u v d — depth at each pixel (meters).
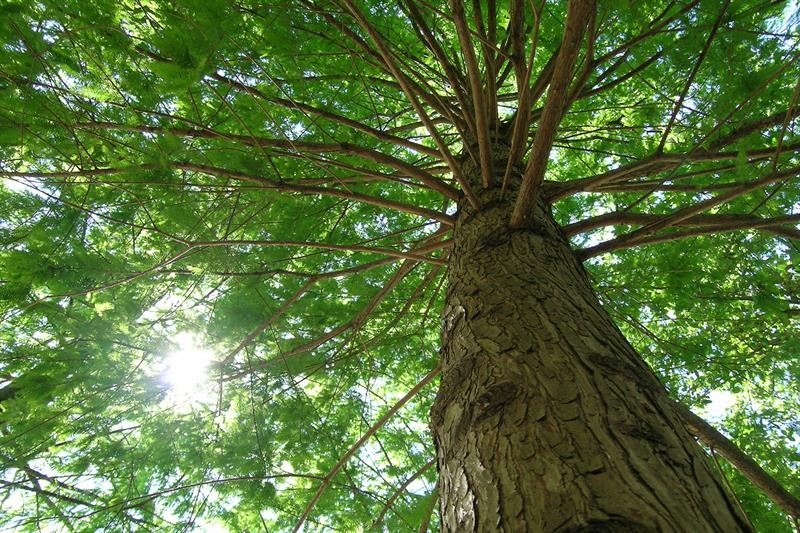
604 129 3.39
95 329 2.26
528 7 3.16
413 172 2.33
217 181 2.28
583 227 2.20
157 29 1.56
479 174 2.50
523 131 2.09
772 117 1.96
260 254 2.73
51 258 2.11
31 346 2.39
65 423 2.43
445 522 1.06
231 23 1.39
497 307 1.55
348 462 3.19
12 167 2.08
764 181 1.64
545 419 1.09
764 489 1.63
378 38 1.71
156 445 2.62
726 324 3.51
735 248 3.00
